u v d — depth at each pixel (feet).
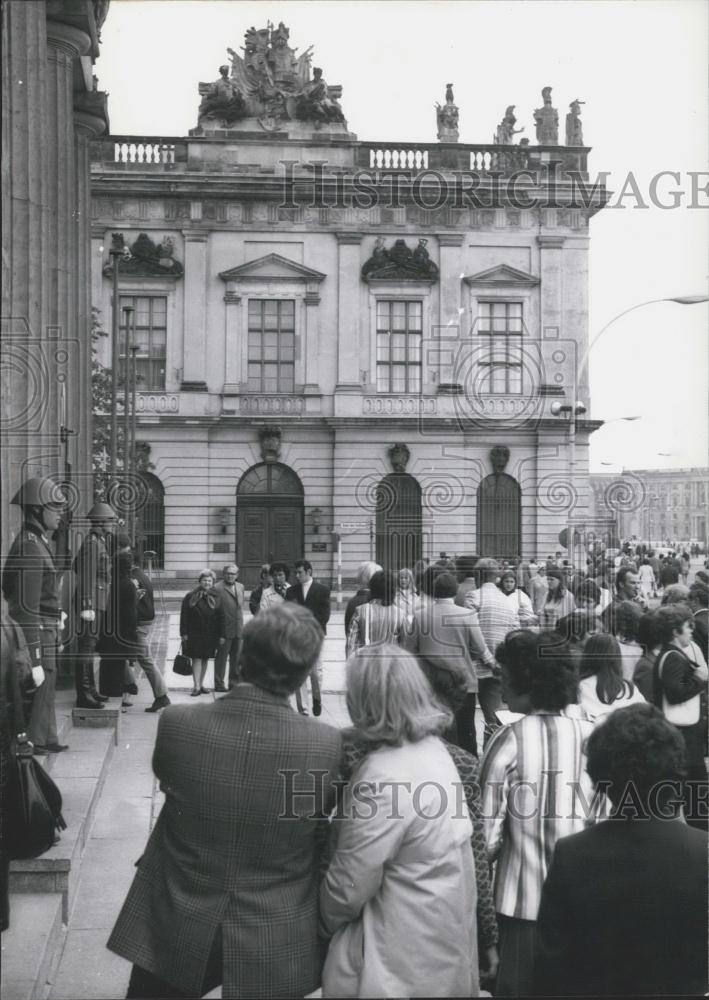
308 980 14.96
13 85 33.37
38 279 36.04
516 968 16.58
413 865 14.60
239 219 67.31
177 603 61.21
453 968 14.57
